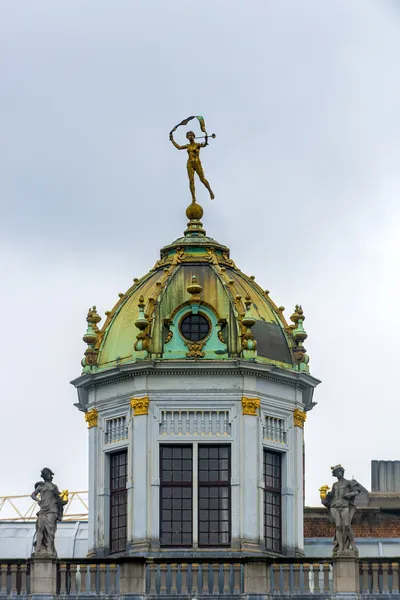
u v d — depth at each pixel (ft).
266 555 279.49
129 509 281.95
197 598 271.90
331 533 322.34
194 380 284.20
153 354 285.02
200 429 283.18
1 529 321.32
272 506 285.23
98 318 292.61
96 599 271.69
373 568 272.72
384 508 328.70
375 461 346.54
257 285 295.28
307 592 271.90
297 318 291.99
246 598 271.49
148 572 273.33
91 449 288.30
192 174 298.35
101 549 284.20
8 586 272.10
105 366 288.10
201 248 293.64
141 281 294.05
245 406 283.38
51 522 273.95
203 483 282.15
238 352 284.82
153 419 283.18
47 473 275.39
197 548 279.69
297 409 289.12
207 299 287.28
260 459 283.38
